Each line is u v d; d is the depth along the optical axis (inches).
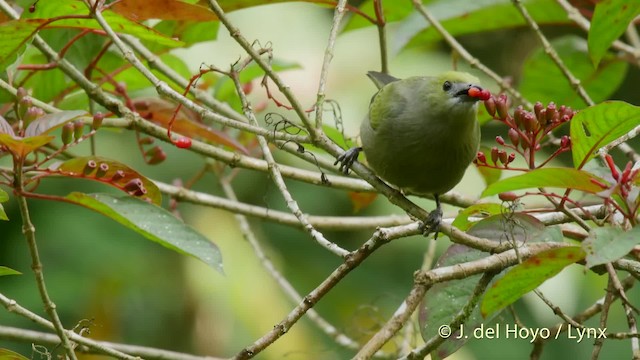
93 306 529.3
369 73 397.7
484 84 659.4
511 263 272.5
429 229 307.7
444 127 338.3
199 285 543.2
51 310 273.3
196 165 552.4
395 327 271.3
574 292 482.9
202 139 456.8
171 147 551.5
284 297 551.2
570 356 541.0
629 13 361.1
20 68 360.2
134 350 355.9
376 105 352.5
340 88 555.5
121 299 534.9
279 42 557.9
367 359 267.6
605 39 373.7
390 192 319.9
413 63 585.3
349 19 460.8
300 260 568.7
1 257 528.4
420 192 366.6
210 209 557.3
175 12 330.3
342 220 412.2
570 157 598.5
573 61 465.4
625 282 354.3
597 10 361.7
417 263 581.6
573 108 474.9
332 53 317.4
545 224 309.1
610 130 271.3
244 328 540.7
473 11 451.8
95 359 493.0
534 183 258.4
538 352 342.3
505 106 300.4
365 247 273.9
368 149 355.9
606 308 299.6
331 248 281.4
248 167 374.0
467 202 394.3
